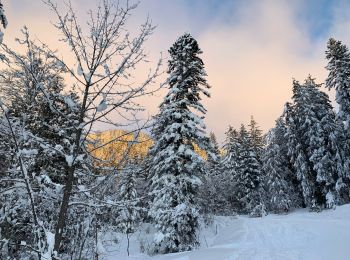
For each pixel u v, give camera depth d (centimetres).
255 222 2927
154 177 1916
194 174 2030
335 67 3491
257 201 5147
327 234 1747
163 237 1766
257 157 5900
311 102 4125
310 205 3981
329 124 3894
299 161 4116
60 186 428
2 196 488
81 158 438
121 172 447
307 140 4066
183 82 2084
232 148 5788
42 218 509
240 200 5241
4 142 465
